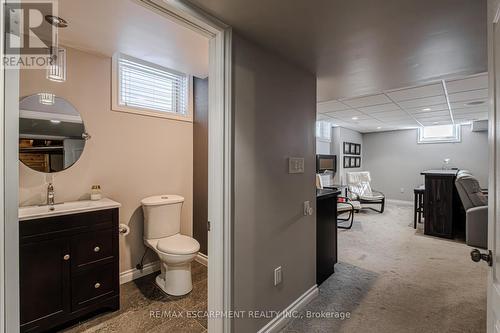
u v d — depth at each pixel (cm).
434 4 120
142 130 250
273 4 119
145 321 183
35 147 189
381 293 226
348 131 718
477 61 190
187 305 203
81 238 177
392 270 275
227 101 138
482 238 327
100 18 156
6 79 70
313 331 176
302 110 204
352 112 481
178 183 279
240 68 147
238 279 147
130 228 242
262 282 165
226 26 136
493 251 86
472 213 333
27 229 155
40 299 160
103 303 188
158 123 262
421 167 695
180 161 281
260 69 162
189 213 291
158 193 263
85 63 212
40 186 192
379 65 198
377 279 254
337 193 276
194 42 191
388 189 752
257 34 148
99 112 221
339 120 575
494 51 84
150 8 113
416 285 240
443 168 659
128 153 240
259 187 162
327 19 132
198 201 286
